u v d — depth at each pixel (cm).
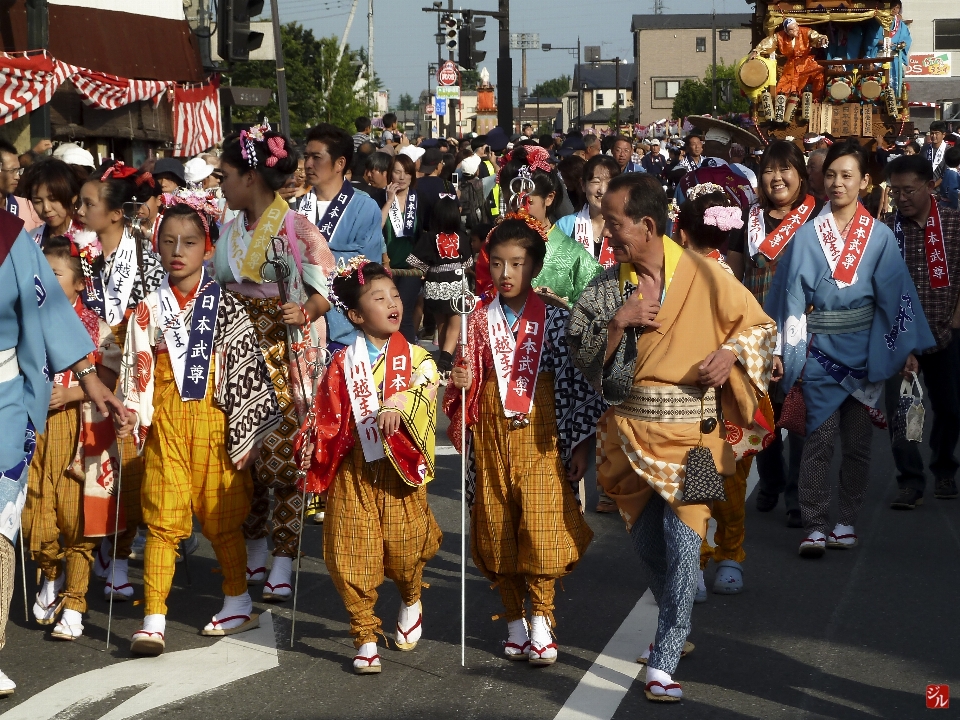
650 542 470
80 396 532
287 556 584
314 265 576
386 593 596
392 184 1123
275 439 567
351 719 443
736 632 531
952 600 572
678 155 2112
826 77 1722
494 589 598
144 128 1756
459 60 2353
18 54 1262
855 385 640
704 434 447
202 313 520
